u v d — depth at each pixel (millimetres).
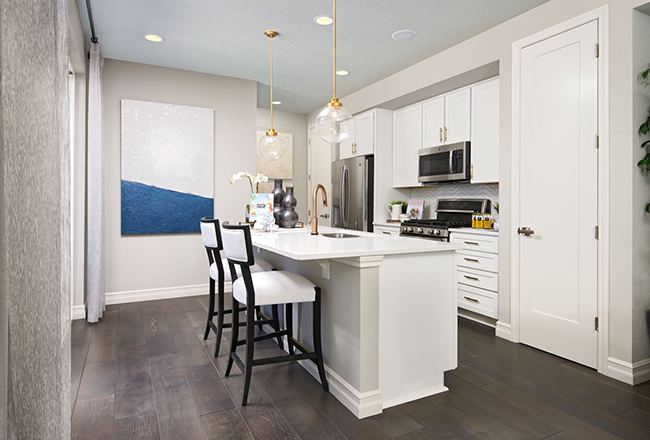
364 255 1967
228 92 4656
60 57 1150
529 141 2980
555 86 2803
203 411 2008
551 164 2824
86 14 3131
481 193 4207
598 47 2531
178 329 3324
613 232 2459
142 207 4273
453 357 2320
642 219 2420
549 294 2836
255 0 2898
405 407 2072
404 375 2156
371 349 2014
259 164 6188
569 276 2705
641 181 2412
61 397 1087
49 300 956
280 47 3758
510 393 2229
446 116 4164
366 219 4977
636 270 2395
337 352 2219
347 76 4570
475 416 1979
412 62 4109
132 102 4199
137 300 4277
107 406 2047
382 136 4914
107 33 3479
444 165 4125
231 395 2180
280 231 3293
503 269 3193
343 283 2154
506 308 3174
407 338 2162
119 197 4195
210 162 4566
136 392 2201
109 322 3510
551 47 2828
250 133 4770
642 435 1813
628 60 2381
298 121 6508
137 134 4234
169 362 2625
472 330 3396
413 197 5148
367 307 2006
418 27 3314
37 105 894
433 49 3773
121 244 4219
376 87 4770
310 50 3822
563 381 2387
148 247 4336
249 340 2092
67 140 1255
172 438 1771
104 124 4117
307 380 2381
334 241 2451
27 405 853
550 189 2830
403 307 2148
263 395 2184
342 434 1813
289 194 3564
